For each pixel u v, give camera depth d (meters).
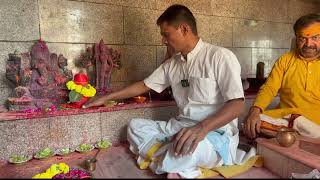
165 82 2.96
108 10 3.48
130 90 3.03
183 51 2.56
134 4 3.64
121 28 3.58
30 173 2.32
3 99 2.97
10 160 2.48
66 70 3.10
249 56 4.82
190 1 4.05
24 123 2.56
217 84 2.43
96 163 2.49
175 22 2.38
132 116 3.12
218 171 2.21
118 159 2.60
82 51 3.37
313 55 2.91
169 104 3.32
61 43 3.25
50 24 3.17
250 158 2.52
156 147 2.35
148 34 3.78
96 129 2.93
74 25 3.30
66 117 2.75
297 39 2.92
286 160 2.33
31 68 2.86
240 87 2.27
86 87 2.93
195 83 2.47
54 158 2.63
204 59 2.47
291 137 2.46
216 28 4.35
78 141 2.84
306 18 2.81
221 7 4.37
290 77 3.03
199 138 2.07
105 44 3.50
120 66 3.52
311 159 2.22
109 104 3.07
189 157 2.13
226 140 2.36
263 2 4.87
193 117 2.50
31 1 3.05
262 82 4.16
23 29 3.03
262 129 2.74
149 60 3.82
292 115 2.92
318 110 2.98
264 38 4.97
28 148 2.60
